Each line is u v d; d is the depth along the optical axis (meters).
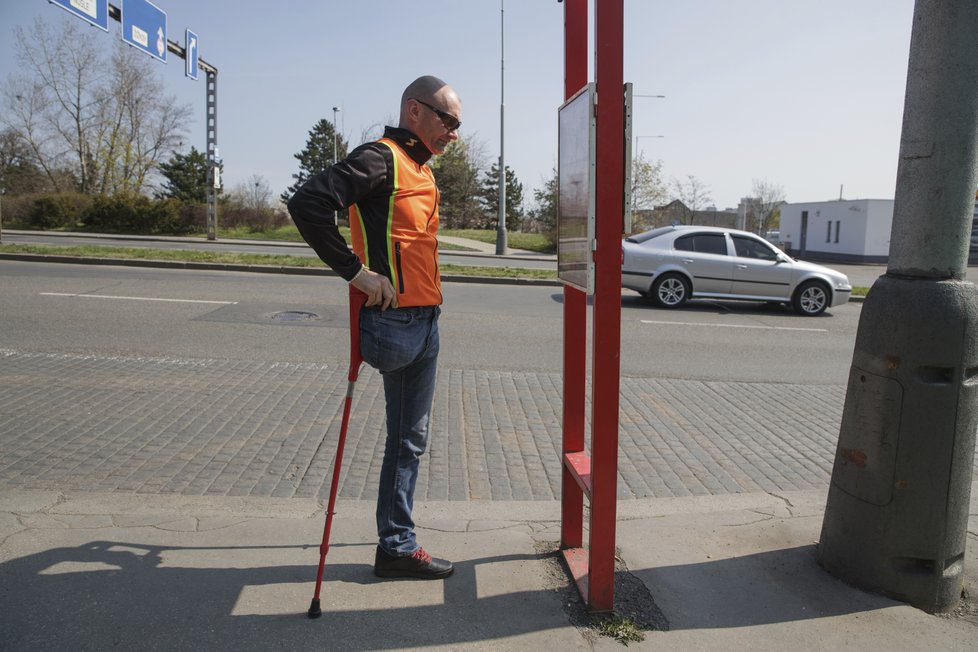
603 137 2.34
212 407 5.46
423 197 2.62
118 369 6.56
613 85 2.33
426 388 2.85
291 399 5.75
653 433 5.36
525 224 57.75
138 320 9.11
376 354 2.59
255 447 4.60
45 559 2.95
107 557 2.99
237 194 49.88
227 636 2.48
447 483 4.16
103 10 14.80
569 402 3.12
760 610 2.77
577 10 2.87
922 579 2.80
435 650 2.45
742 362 8.37
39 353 7.11
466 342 8.80
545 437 5.10
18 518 3.38
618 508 3.82
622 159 2.36
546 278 15.98
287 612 2.64
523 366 7.59
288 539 3.24
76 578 2.81
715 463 4.73
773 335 10.45
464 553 3.17
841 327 11.63
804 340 10.12
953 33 2.53
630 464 4.65
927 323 2.66
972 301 2.67
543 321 10.54
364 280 2.47
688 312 12.59
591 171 2.36
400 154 2.58
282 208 41.12
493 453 4.71
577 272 2.65
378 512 2.91
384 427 5.09
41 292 11.00
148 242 27.02
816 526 3.54
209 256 16.92
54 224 34.12
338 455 2.64
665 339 9.68
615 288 2.44
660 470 4.56
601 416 2.53
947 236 2.66
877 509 2.84
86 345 7.59
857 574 2.93
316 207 2.30
